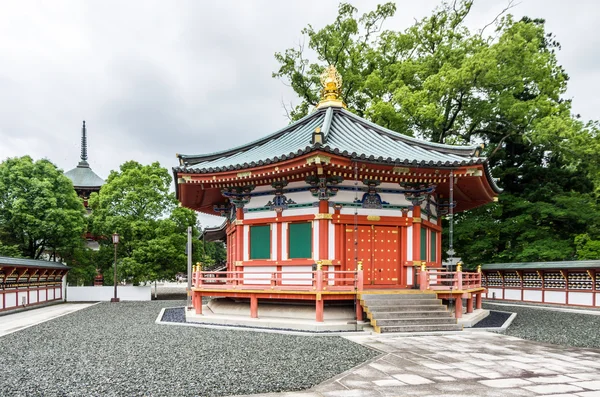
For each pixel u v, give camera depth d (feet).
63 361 34.58
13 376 29.96
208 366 32.12
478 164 55.26
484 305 89.66
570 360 34.99
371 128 71.26
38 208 102.94
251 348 38.70
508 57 97.66
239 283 62.28
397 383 27.78
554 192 105.91
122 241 112.78
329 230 56.80
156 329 52.06
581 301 82.69
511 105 100.73
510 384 27.68
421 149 64.49
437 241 71.36
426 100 101.40
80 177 177.58
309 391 26.20
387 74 120.06
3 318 70.95
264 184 61.00
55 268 98.63
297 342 41.55
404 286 59.16
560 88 111.96
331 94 77.20
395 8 125.39
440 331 47.42
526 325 56.95
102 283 115.85
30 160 112.88
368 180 58.75
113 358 35.35
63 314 75.20
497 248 114.11
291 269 58.13
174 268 111.04
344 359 34.30
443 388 26.73
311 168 52.42
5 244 104.47
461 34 117.80
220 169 56.80
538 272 91.66
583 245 94.17
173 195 115.34
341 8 126.00
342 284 56.54
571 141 89.35
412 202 60.80
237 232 63.52
